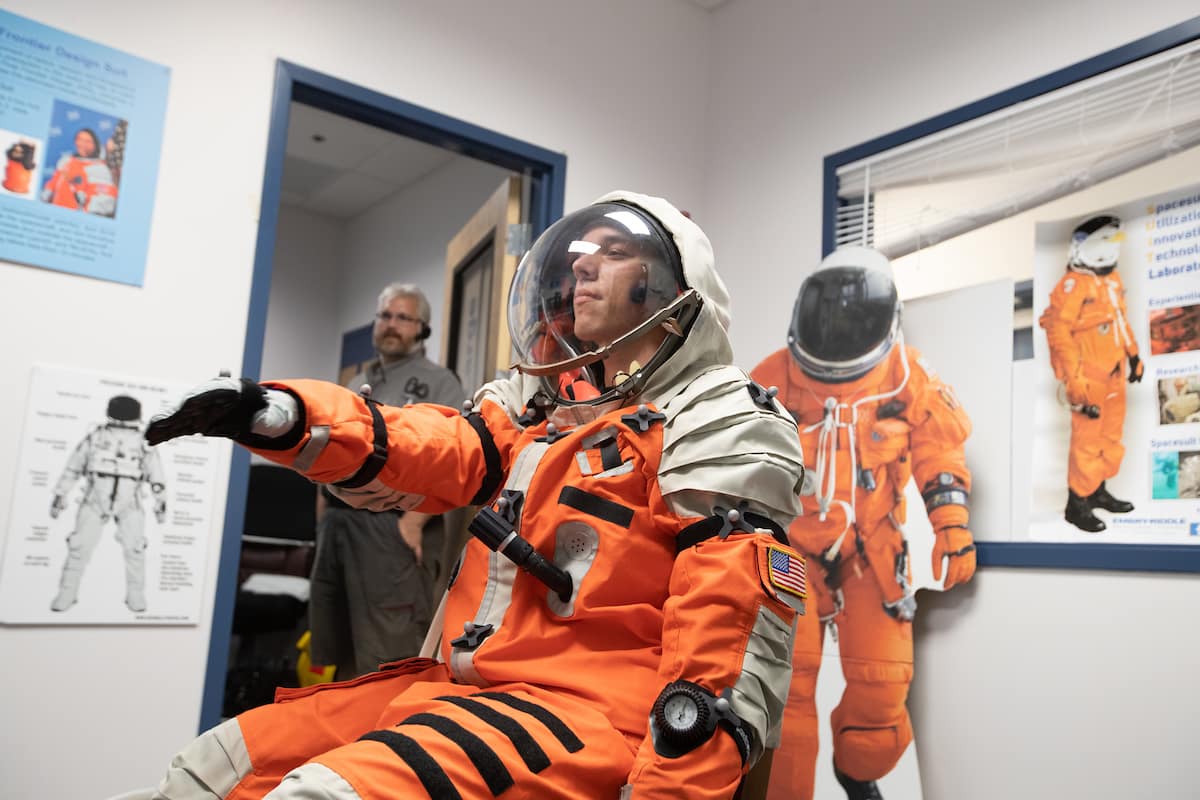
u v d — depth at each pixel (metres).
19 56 1.95
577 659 0.95
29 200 1.93
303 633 3.94
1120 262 2.03
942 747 2.13
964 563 2.08
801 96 2.90
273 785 0.93
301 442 0.93
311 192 5.25
